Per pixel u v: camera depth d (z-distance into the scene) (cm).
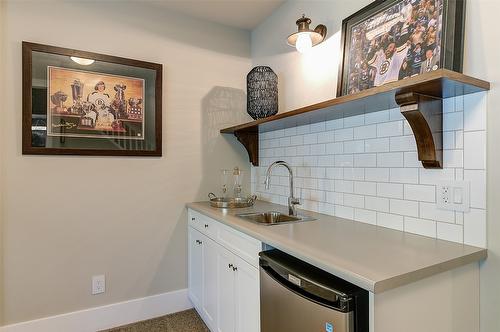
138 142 221
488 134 112
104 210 212
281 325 116
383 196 152
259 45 259
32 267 191
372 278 85
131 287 222
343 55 168
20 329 187
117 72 213
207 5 230
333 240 126
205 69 250
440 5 123
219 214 190
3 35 182
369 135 159
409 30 135
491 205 112
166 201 234
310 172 201
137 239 223
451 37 118
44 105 191
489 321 111
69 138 198
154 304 229
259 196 258
